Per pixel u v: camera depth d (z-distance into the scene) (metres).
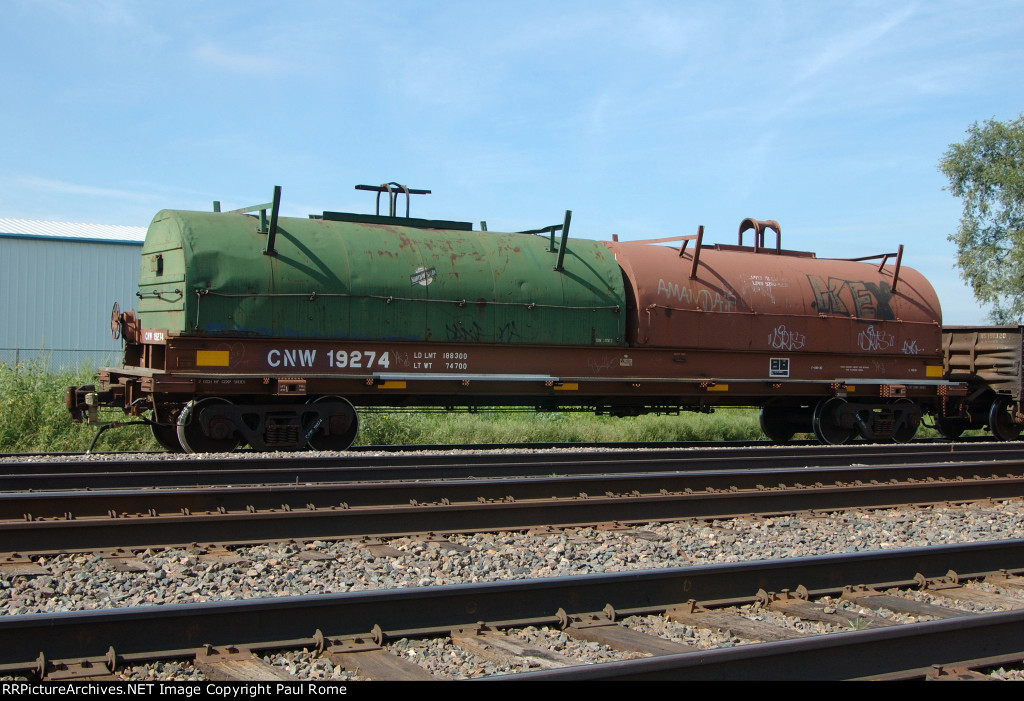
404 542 7.88
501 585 5.52
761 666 4.60
